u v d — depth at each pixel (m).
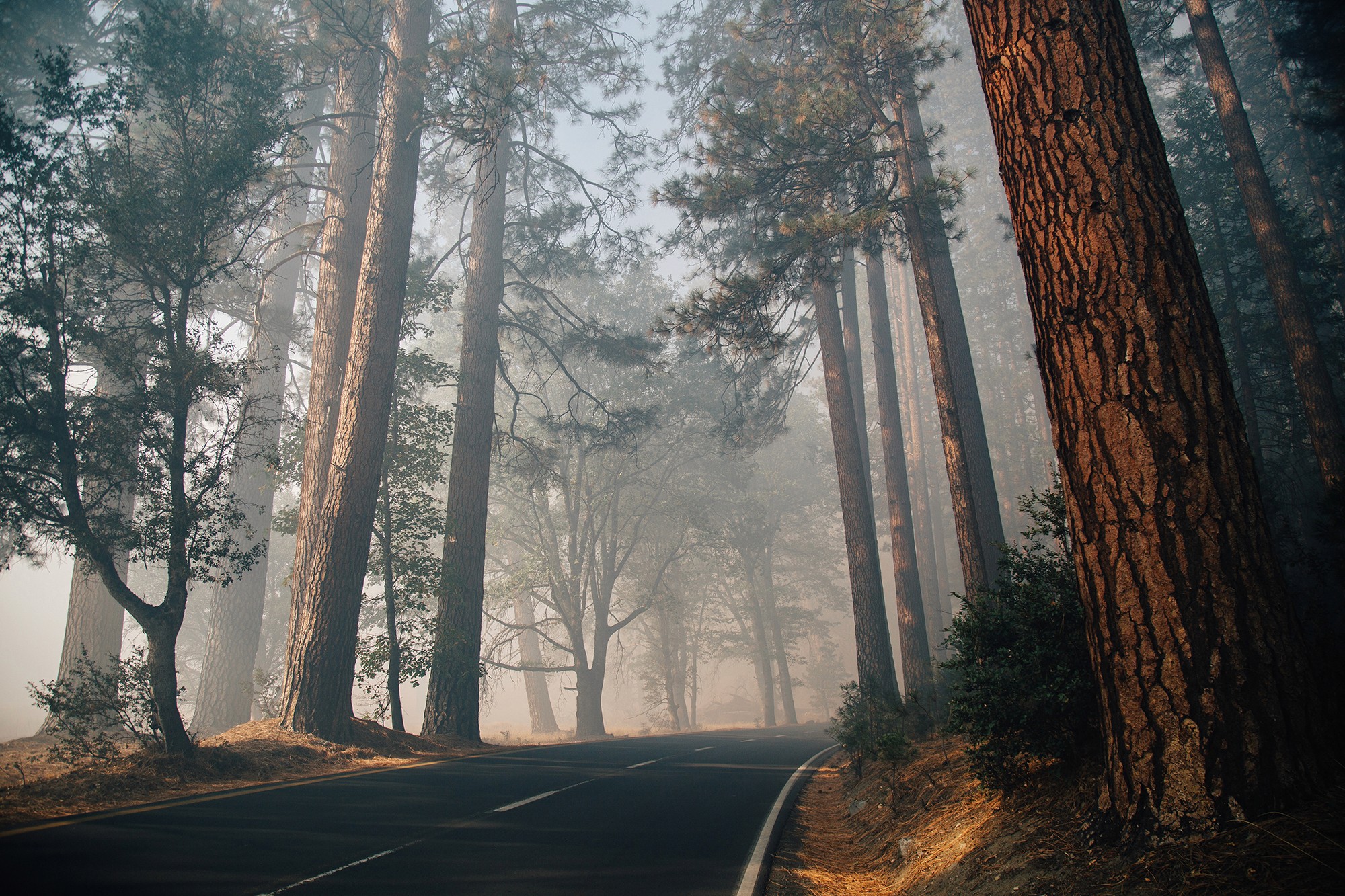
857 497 19.55
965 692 6.31
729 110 13.93
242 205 14.65
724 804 9.55
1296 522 18.98
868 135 13.97
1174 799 3.88
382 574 19.06
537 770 12.73
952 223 13.92
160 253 12.07
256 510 24.50
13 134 11.28
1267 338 20.64
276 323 25.69
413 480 18.72
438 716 18.84
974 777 7.11
